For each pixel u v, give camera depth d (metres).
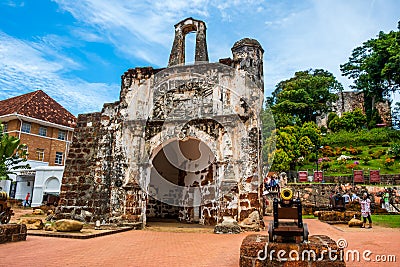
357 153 36.28
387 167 29.72
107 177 13.14
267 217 17.28
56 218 13.04
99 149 13.56
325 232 11.20
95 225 12.08
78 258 6.63
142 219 12.62
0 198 9.41
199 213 14.99
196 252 7.46
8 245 7.92
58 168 24.19
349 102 53.34
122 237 9.88
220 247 8.14
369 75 50.03
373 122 47.72
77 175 13.52
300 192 23.44
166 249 7.86
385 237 9.91
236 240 9.32
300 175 27.42
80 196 13.17
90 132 14.02
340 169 30.47
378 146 38.38
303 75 52.66
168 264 6.21
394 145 34.22
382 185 23.67
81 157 13.74
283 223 5.83
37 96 33.78
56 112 33.94
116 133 13.56
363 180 25.53
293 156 31.03
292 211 5.66
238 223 11.75
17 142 21.11
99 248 7.84
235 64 13.18
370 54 53.66
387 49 46.03
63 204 13.20
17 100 33.78
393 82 48.25
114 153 13.37
